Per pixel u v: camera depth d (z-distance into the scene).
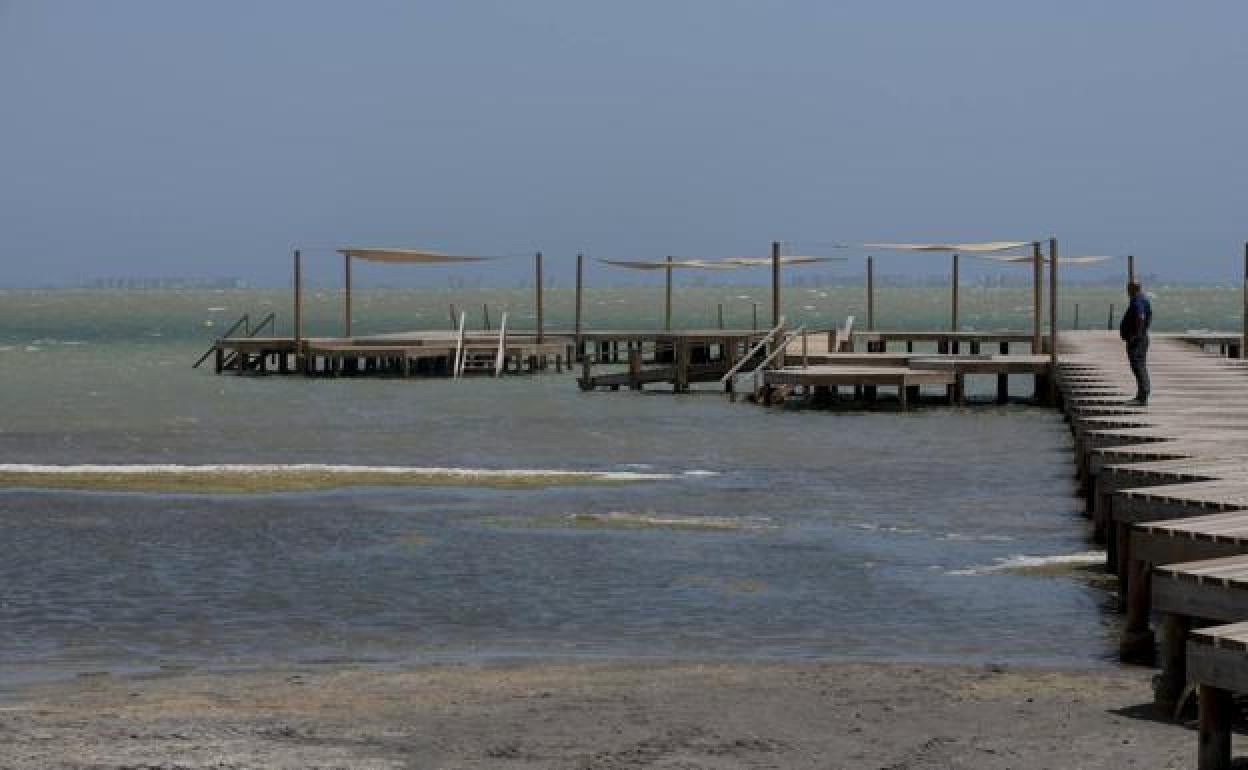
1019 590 17.23
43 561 19.22
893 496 25.72
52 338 107.62
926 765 10.04
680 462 31.11
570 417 41.66
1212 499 14.13
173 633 15.27
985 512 23.78
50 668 13.60
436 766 10.09
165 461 31.09
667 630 15.38
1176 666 11.30
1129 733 10.80
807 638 14.96
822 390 45.94
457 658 14.09
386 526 21.97
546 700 12.10
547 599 16.97
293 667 13.65
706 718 11.46
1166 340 52.84
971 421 40.47
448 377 56.97
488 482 26.88
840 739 10.78
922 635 15.02
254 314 189.62
